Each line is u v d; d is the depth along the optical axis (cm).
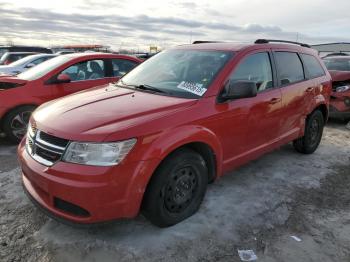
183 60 405
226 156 367
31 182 304
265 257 286
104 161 264
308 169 483
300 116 490
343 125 783
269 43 445
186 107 319
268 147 433
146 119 288
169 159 298
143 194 280
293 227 331
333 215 358
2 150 526
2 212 339
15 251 282
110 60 669
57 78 587
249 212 355
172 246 294
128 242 297
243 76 382
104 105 323
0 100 530
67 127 280
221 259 281
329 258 288
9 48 1695
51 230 312
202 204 366
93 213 266
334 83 759
